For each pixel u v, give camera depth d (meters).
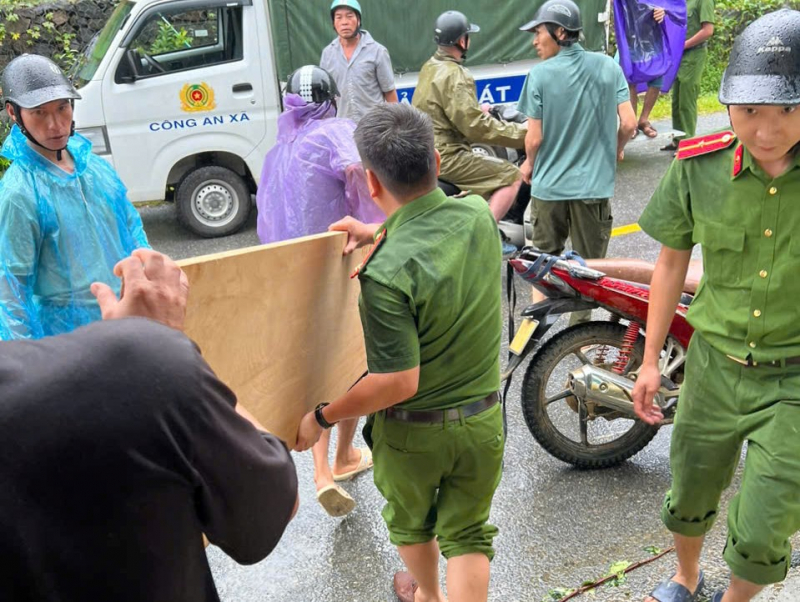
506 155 6.59
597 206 4.66
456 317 2.07
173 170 7.26
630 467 3.65
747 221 2.16
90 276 2.81
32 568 1.06
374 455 2.34
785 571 2.28
